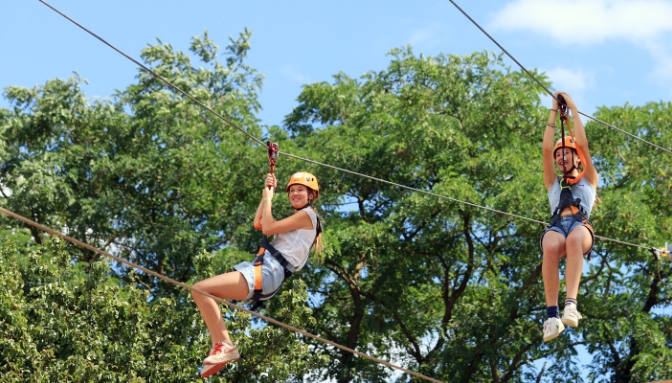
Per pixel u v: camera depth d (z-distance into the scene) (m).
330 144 23.02
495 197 21.03
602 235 21.11
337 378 23.16
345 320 24.95
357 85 26.72
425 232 22.97
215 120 26.12
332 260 22.73
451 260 23.84
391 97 24.23
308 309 17.97
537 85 23.53
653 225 20.80
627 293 23.70
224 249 21.33
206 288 7.29
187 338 17.73
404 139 22.50
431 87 23.89
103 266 17.14
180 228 24.69
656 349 21.14
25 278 18.73
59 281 17.42
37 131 25.55
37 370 15.76
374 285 23.19
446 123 22.61
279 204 21.98
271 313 22.58
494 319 22.08
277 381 18.14
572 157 8.47
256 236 22.45
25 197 23.19
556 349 23.06
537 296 22.98
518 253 23.67
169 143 25.31
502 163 21.58
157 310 17.73
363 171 23.38
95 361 16.61
